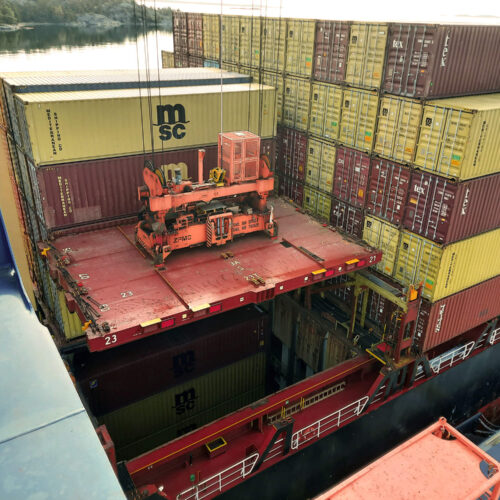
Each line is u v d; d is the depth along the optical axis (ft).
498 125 51.52
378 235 64.28
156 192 50.39
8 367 7.43
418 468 29.96
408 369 62.28
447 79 54.34
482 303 65.51
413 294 55.98
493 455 48.85
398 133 57.77
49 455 6.18
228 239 56.49
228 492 49.67
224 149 55.42
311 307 72.38
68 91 61.11
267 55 78.54
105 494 5.75
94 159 57.26
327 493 28.30
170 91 63.77
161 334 63.57
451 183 52.60
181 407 65.57
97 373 55.77
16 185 71.36
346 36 62.08
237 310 69.97
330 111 67.72
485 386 76.59
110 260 53.57
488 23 57.36
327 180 71.46
